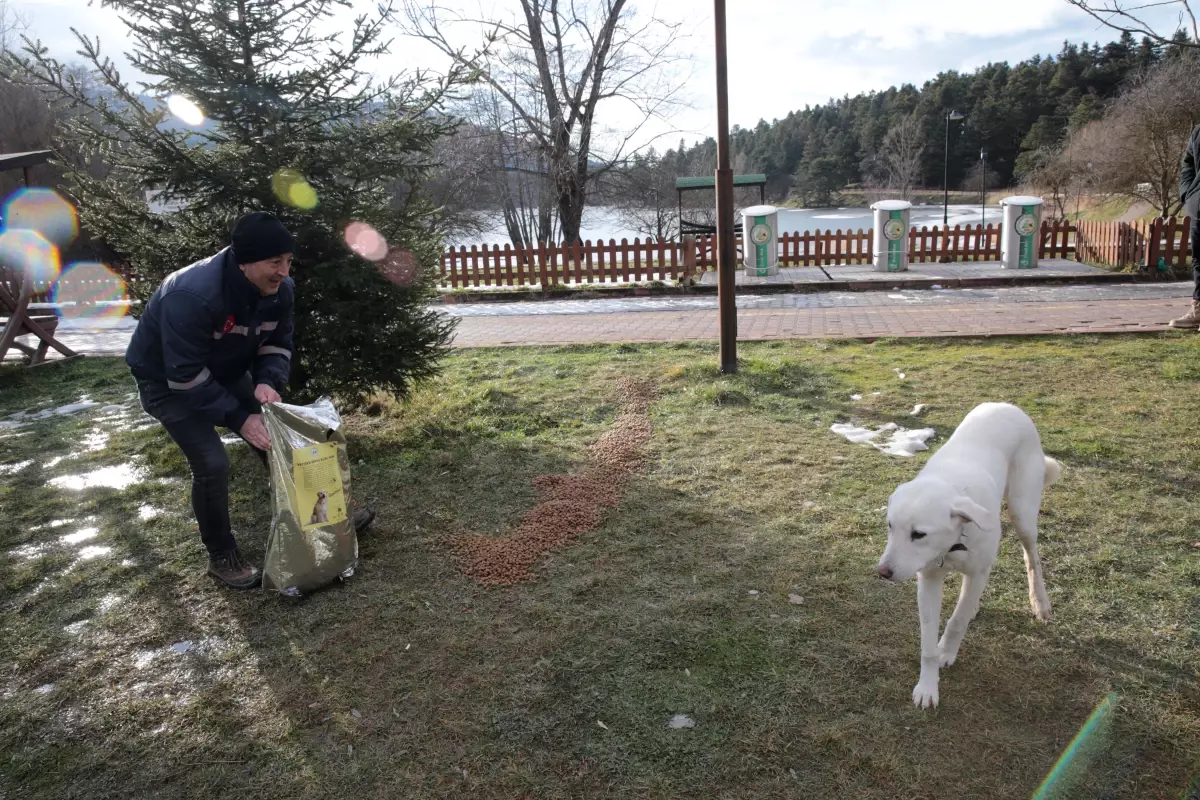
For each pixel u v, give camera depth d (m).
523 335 10.78
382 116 5.91
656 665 3.03
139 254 5.72
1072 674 2.87
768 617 3.32
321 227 5.59
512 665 3.09
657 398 6.87
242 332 3.69
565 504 4.62
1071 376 6.68
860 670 2.94
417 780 2.51
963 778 2.40
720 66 6.79
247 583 3.83
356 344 5.73
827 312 11.65
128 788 2.54
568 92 22.08
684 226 25.38
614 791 2.42
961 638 2.87
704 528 4.24
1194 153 7.55
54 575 4.07
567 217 23.72
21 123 24.75
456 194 23.42
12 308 10.02
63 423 7.05
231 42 5.39
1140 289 13.08
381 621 3.48
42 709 2.96
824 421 5.96
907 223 15.96
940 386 6.68
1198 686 2.75
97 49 5.11
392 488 5.09
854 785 2.39
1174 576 3.46
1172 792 2.30
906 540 2.58
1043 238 17.16
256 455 5.57
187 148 5.50
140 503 5.00
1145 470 4.62
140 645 3.38
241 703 2.95
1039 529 3.98
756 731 2.64
